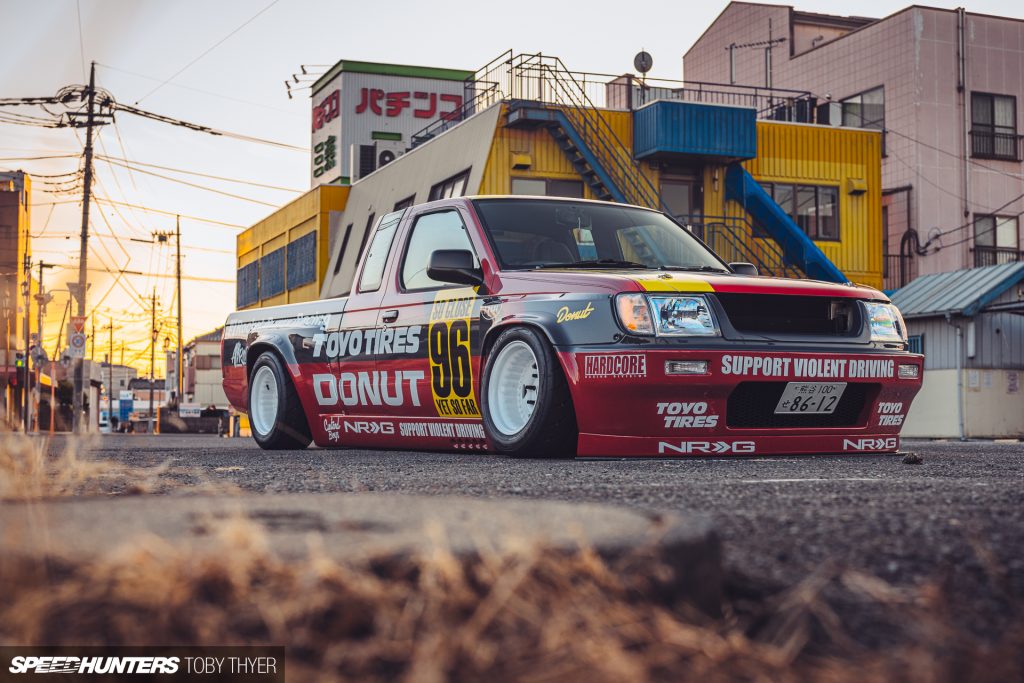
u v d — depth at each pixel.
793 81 29.50
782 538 1.80
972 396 20.12
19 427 2.80
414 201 22.36
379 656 1.06
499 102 19.67
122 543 1.23
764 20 30.48
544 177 19.98
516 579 1.16
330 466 4.23
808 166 22.72
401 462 4.52
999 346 20.38
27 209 34.78
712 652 1.14
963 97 26.33
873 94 27.02
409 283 5.63
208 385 71.75
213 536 1.28
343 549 1.21
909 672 1.15
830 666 1.17
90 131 29.48
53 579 1.12
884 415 4.85
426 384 5.37
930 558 1.66
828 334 4.75
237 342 7.09
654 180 20.98
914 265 25.80
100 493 2.79
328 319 6.19
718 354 4.39
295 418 6.47
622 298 4.42
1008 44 26.86
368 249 6.16
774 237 21.38
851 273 22.84
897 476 3.54
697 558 1.37
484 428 4.97
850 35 27.62
